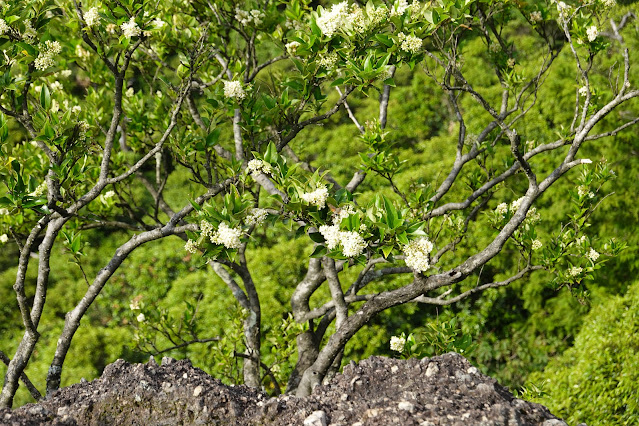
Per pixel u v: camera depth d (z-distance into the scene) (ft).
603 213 28.71
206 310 29.25
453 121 35.76
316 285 15.48
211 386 8.80
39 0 10.28
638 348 22.50
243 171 12.09
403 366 9.09
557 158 30.12
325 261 13.00
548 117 32.45
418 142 35.78
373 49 10.43
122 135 17.85
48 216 10.75
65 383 26.73
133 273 31.91
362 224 8.41
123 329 29.17
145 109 16.66
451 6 10.71
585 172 14.14
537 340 28.60
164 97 16.46
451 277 10.41
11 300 31.19
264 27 14.30
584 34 12.68
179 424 8.33
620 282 28.07
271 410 8.19
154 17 10.33
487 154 15.78
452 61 11.78
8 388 11.25
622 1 31.83
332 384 8.95
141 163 10.83
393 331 28.30
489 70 36.91
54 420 8.40
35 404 8.83
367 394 8.55
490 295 28.81
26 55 9.88
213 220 9.09
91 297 11.62
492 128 15.72
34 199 9.75
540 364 27.81
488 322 29.35
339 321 12.88
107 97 16.92
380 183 32.86
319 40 10.40
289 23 13.02
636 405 21.09
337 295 12.93
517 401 7.85
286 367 25.84
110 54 10.40
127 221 34.45
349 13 10.44
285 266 30.37
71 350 28.12
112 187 16.60
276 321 28.14
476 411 7.48
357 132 35.88
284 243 31.73
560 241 14.38
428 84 37.14
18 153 14.57
